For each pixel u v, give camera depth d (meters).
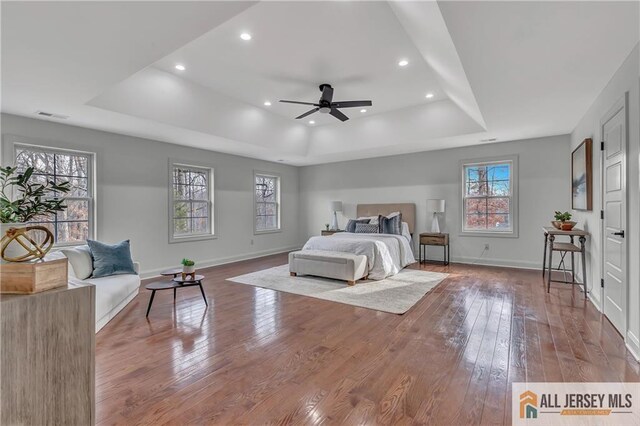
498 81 3.04
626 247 2.63
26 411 1.07
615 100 2.91
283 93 4.68
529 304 3.66
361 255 4.95
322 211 8.29
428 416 1.73
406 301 3.83
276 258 7.20
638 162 2.43
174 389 2.00
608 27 2.14
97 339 2.75
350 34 3.14
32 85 3.01
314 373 2.19
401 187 7.02
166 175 5.56
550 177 5.45
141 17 2.00
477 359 2.37
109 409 1.80
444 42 2.53
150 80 3.90
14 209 1.45
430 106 5.19
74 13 1.92
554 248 4.08
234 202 6.84
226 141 5.49
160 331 2.94
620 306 2.80
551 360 2.34
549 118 4.33
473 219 6.28
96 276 3.60
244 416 1.74
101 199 4.68
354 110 5.47
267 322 3.17
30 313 1.08
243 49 3.42
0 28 2.05
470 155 6.19
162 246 5.48
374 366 2.28
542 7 1.91
